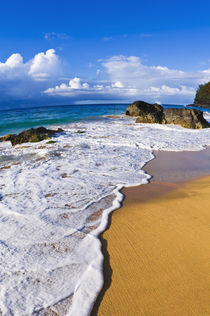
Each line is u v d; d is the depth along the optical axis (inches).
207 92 3154.5
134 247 122.3
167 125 817.5
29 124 886.4
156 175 262.7
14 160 341.1
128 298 89.3
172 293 90.7
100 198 194.1
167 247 120.3
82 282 97.5
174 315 81.0
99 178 249.6
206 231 133.3
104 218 156.4
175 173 269.1
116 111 1662.2
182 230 136.1
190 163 317.7
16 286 95.3
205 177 249.9
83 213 166.1
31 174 265.7
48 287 94.9
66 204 182.7
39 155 370.0
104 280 98.9
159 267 105.7
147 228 141.5
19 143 506.3
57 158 343.3
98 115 1282.0
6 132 721.6
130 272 103.4
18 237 133.0
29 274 102.3
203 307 83.7
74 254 116.9
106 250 120.6
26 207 177.0
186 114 828.6
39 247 123.0
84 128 738.2
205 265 105.1
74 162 318.3
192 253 114.1
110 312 83.4
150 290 92.6
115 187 220.8
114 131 661.9
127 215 160.9
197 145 460.8
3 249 121.0
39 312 83.3
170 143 478.3
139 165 305.6
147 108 1217.4
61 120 1007.6
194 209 163.9
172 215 156.6
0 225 147.6
